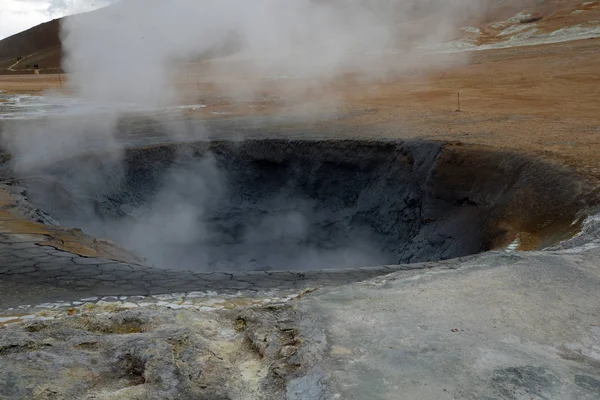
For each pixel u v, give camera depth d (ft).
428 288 16.93
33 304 19.49
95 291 20.90
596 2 142.31
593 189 30.86
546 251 21.53
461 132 51.03
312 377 11.71
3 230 28.73
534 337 13.76
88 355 12.40
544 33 127.95
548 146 41.22
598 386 11.47
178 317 14.74
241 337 13.93
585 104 67.15
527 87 85.76
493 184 38.99
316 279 22.11
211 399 11.02
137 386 11.23
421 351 12.78
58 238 28.27
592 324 14.58
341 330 13.92
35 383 11.09
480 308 15.39
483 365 12.16
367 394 11.10
